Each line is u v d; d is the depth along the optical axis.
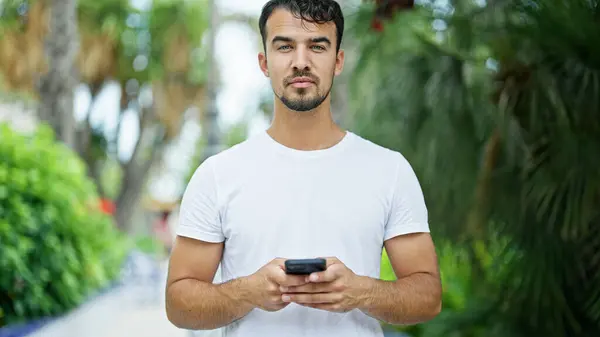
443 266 5.20
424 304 2.13
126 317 9.84
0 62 19.66
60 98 13.30
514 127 3.75
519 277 3.83
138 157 30.31
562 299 3.74
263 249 2.14
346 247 2.14
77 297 8.05
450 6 4.13
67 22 13.38
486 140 4.14
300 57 2.11
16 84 19.78
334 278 1.98
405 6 4.10
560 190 3.46
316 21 2.12
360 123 5.09
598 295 3.66
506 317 4.05
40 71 19.17
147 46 26.34
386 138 4.62
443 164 4.12
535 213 3.74
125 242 14.20
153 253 24.05
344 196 2.17
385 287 2.08
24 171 7.28
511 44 3.65
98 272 9.02
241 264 2.16
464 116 4.09
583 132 3.46
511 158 3.84
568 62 3.57
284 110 2.21
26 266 7.05
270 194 2.16
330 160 2.20
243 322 2.17
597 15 3.40
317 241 2.14
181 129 28.39
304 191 2.16
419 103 4.27
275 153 2.20
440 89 4.08
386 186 2.20
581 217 3.40
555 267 3.75
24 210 6.91
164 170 34.00
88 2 24.67
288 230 2.14
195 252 2.20
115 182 36.78
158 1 26.02
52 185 7.37
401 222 2.21
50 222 7.21
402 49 4.44
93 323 7.92
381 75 4.67
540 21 3.49
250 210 2.15
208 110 14.76
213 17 14.98
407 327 6.45
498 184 3.92
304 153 2.20
